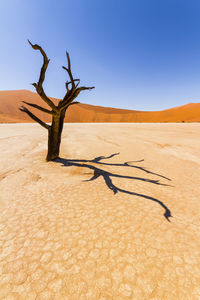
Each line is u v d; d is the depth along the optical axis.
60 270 1.52
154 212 2.54
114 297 1.27
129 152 7.41
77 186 3.55
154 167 5.10
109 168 4.91
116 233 2.04
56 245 1.83
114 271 1.50
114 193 3.22
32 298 1.27
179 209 2.64
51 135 5.60
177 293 1.31
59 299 1.26
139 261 1.62
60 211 2.55
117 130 19.31
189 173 4.52
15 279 1.44
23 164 5.17
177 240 1.92
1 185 3.53
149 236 1.99
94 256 1.68
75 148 8.26
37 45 3.45
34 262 1.61
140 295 1.29
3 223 2.24
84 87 4.71
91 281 1.41
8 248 1.79
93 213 2.50
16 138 11.50
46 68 4.06
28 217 2.38
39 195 3.10
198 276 1.46
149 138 12.27
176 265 1.58
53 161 5.68
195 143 9.80
